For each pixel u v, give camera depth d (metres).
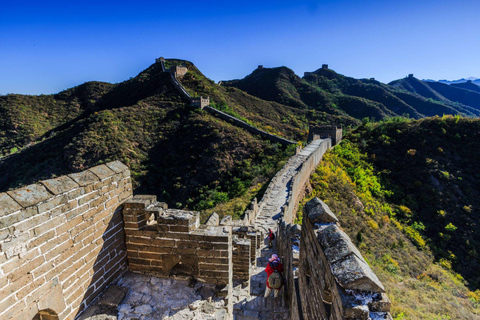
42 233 3.24
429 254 20.59
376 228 20.33
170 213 4.84
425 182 28.48
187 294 4.47
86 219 3.97
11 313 2.89
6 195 2.94
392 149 34.25
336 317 2.78
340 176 27.72
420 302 11.95
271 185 20.48
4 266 2.80
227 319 4.25
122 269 4.86
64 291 3.60
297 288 5.35
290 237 6.96
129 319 3.92
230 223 10.32
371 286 2.64
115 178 4.60
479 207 24.77
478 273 19.09
